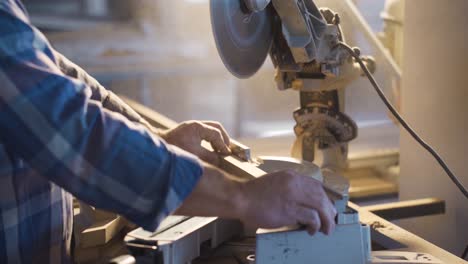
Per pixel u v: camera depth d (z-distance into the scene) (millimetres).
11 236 893
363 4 2543
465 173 1393
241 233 1242
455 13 1386
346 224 924
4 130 743
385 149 2252
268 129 3945
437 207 1447
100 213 1171
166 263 971
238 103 4145
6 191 879
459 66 1387
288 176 840
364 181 2045
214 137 1175
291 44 1165
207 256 1148
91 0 3898
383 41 1798
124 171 758
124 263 886
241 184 818
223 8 1081
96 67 3076
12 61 738
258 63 1283
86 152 749
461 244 1422
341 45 1229
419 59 1518
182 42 3611
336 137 1389
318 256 913
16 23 764
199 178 783
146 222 777
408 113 1573
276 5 1146
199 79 4488
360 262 936
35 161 748
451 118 1422
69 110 743
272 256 903
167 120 1546
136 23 3686
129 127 778
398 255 1029
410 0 1537
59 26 3646
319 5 1459
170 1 3781
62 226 998
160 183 765
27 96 728
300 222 832
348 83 1348
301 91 1385
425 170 1532
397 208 1418
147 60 3291
